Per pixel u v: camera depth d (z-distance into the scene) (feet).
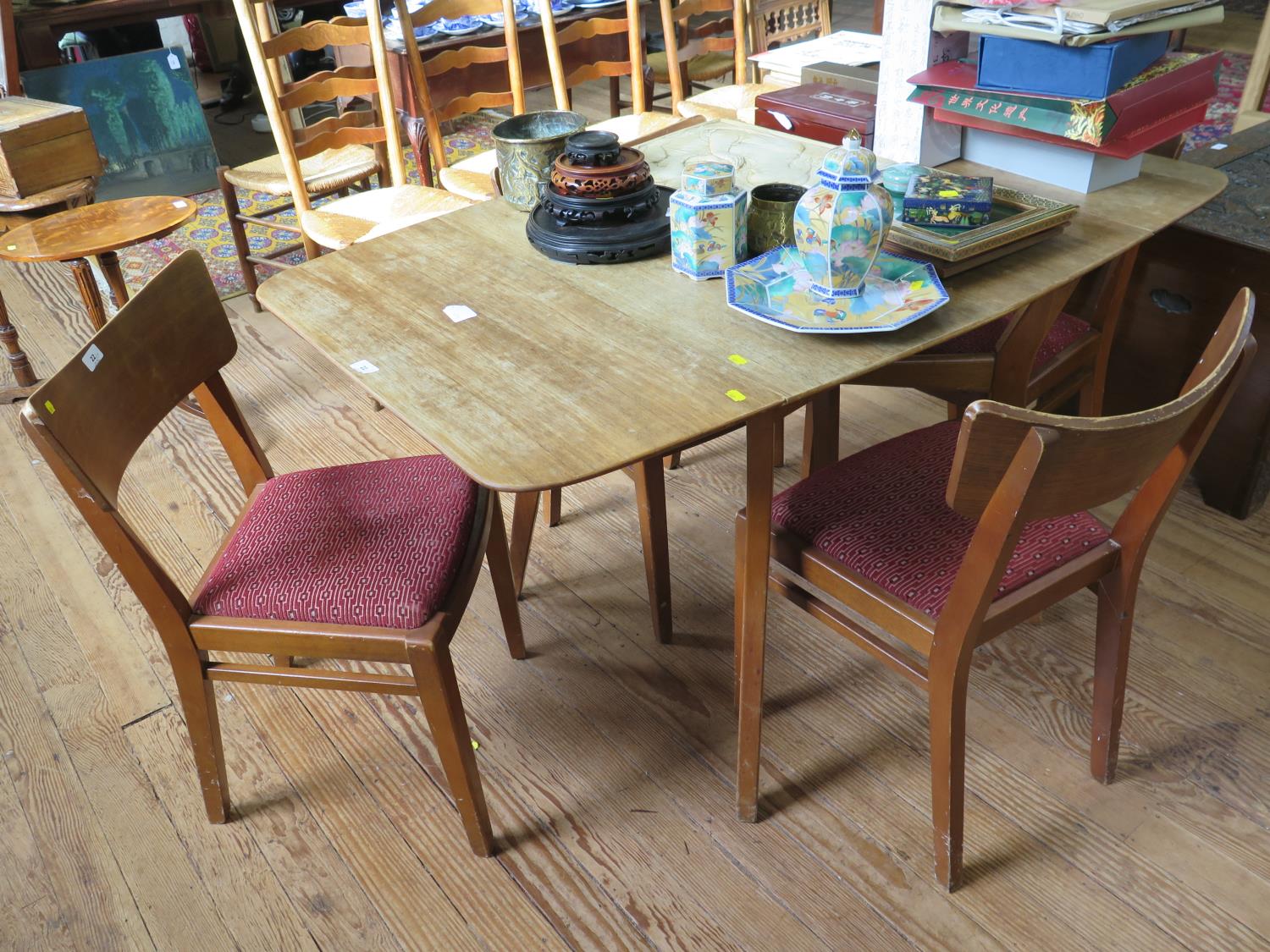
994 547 3.65
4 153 9.41
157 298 4.74
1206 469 7.06
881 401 8.71
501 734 5.82
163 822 5.40
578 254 5.11
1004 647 6.12
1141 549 4.44
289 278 5.23
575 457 3.67
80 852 5.26
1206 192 5.54
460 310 4.78
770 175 6.02
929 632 4.17
